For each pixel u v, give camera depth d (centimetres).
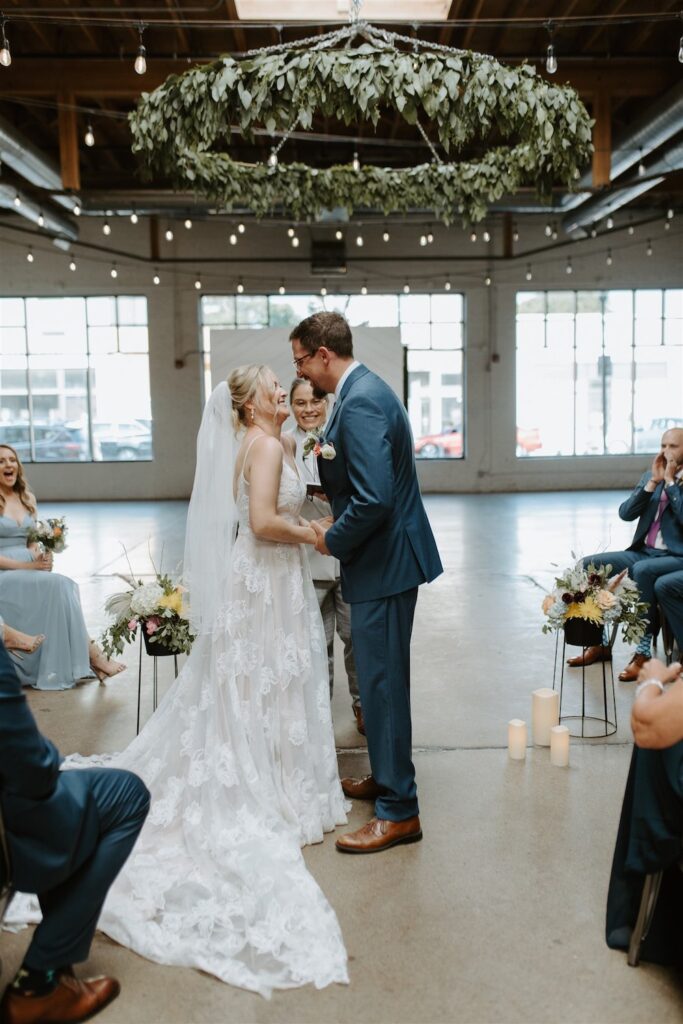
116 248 1557
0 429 1591
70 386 1591
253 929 216
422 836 273
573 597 356
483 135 445
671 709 180
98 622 590
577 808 293
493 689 432
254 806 258
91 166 1279
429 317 1611
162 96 445
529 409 1623
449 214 738
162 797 270
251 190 704
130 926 220
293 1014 190
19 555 456
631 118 1121
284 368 1169
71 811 174
